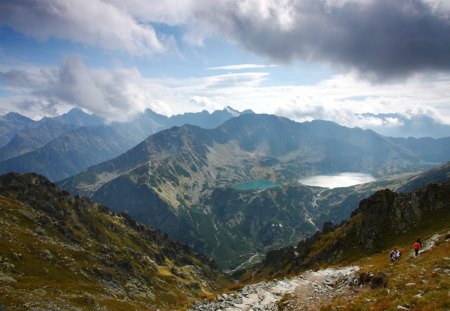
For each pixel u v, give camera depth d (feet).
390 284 99.45
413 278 99.71
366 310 82.33
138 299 538.47
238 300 112.88
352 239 424.05
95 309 298.97
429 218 374.22
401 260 142.10
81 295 318.04
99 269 564.71
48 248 554.46
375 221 412.57
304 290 118.52
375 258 204.03
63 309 252.01
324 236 574.15
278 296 116.47
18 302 233.14
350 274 130.21
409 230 376.48
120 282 572.10
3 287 262.67
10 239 517.96
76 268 533.96
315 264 449.06
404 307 75.92
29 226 622.95
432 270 104.06
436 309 69.72
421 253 148.36
